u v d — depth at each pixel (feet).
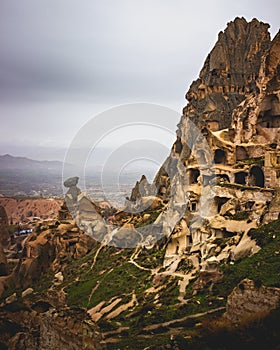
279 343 147.23
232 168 322.14
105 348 176.65
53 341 193.26
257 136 347.36
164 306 219.41
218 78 418.10
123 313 231.30
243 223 266.36
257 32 435.94
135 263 303.89
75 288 303.07
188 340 169.27
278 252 215.72
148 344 176.35
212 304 202.69
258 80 367.04
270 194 277.23
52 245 394.93
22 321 264.52
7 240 543.39
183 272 259.60
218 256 249.75
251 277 199.93
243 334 157.17
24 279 378.73
